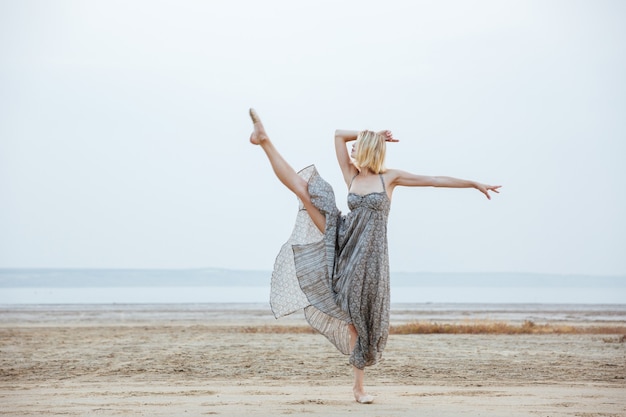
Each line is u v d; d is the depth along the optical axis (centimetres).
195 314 3831
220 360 1205
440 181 653
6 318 3238
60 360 1219
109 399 721
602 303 7475
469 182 650
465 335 1864
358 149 648
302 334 1900
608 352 1346
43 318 3256
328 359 1222
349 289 637
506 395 745
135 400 712
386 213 652
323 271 649
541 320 3144
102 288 15412
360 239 642
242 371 1047
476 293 12938
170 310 4500
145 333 1959
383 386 850
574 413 625
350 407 644
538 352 1343
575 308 5450
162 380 938
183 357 1259
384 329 650
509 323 2717
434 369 1062
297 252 659
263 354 1310
